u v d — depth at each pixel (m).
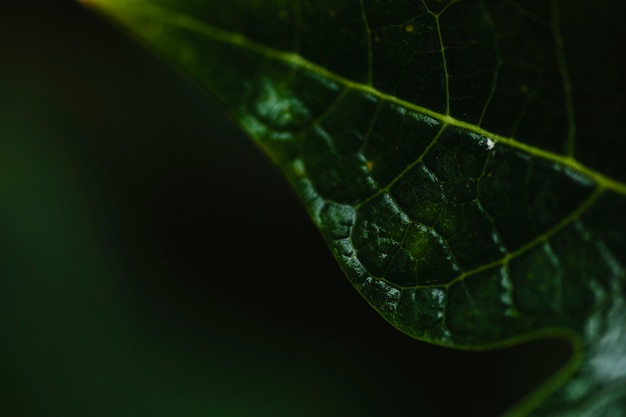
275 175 0.33
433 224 0.19
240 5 0.19
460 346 0.19
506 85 0.19
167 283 0.34
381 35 0.19
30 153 0.34
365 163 0.19
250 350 0.33
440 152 0.19
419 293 0.19
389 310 0.19
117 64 0.34
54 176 0.35
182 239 0.34
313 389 0.32
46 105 0.35
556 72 0.20
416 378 0.30
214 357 0.33
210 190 0.33
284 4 0.19
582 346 0.20
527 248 0.20
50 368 0.33
